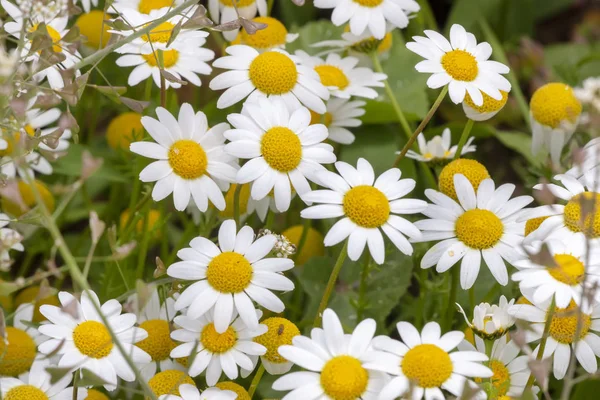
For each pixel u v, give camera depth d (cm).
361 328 55
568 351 56
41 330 55
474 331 56
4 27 58
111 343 55
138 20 60
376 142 66
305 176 58
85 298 56
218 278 56
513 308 56
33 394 55
